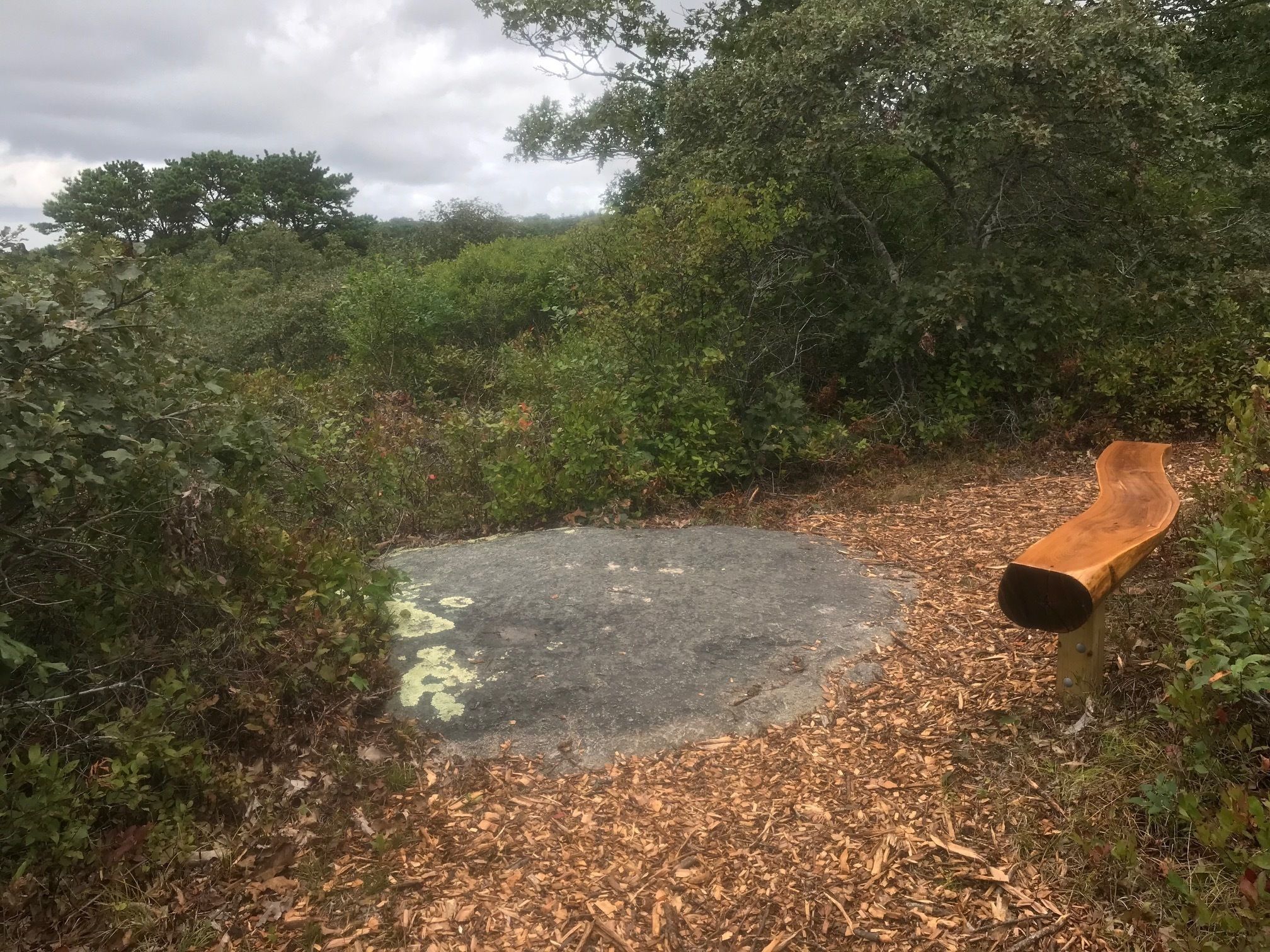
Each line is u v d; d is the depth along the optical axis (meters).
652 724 3.36
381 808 2.98
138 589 3.11
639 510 6.12
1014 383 7.45
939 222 8.76
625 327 7.20
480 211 20.39
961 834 2.63
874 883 2.49
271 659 3.25
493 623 4.17
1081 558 2.93
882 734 3.22
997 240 8.41
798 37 8.23
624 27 15.32
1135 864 2.28
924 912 2.36
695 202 7.53
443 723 3.41
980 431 7.46
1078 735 2.94
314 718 3.28
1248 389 6.66
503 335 11.77
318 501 5.73
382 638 3.79
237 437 3.94
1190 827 2.37
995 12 7.89
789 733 3.29
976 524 5.41
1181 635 3.12
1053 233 8.44
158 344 3.61
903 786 2.90
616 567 4.84
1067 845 2.49
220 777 2.87
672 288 7.27
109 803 2.67
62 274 3.18
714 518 6.02
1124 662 3.18
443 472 6.72
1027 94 7.37
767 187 7.81
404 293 10.85
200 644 3.13
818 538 5.39
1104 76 7.10
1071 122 7.67
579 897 2.54
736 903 2.48
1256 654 2.38
